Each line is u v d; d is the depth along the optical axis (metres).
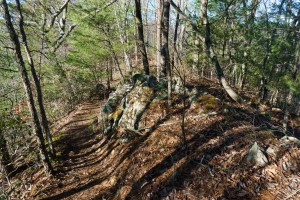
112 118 9.45
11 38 6.09
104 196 5.83
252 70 10.82
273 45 9.71
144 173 5.45
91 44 15.20
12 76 11.12
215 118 6.64
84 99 19.80
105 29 14.67
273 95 14.36
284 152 4.87
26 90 6.52
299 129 9.06
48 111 16.80
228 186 4.37
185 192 4.51
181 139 6.04
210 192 4.34
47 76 14.31
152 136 6.67
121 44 14.98
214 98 7.49
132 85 9.88
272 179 4.37
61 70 14.99
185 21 9.72
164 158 5.62
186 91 8.15
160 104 7.83
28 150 9.79
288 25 9.65
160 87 8.60
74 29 15.12
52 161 8.22
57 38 15.85
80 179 7.02
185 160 5.26
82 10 12.97
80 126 12.91
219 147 5.32
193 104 7.36
